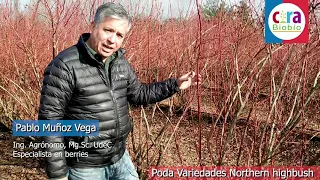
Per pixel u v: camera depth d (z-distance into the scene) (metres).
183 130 4.18
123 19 1.61
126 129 1.88
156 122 4.64
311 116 2.91
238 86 2.22
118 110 1.79
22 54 4.11
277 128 2.33
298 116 2.21
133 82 2.00
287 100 2.51
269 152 2.30
